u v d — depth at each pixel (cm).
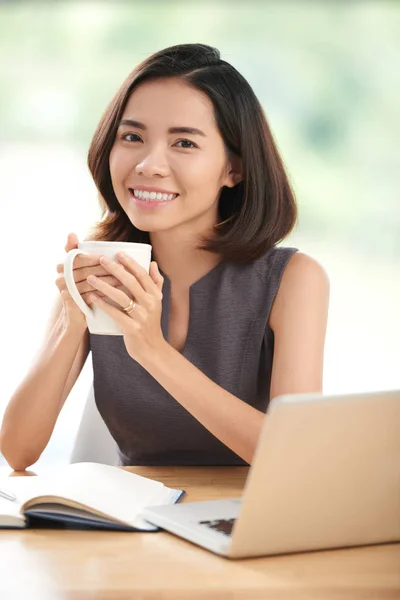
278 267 258
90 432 275
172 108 238
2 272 1005
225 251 256
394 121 1128
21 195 1059
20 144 1066
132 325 208
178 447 262
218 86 244
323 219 1140
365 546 165
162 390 254
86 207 1056
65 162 1072
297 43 1122
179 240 257
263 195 258
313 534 159
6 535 167
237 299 258
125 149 243
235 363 257
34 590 140
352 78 1125
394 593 141
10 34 1064
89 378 734
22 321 948
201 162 240
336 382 992
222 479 218
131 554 157
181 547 161
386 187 1136
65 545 161
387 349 1097
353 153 1136
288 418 146
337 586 143
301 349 248
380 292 1130
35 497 173
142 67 244
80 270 205
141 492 187
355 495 159
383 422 155
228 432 221
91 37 1071
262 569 151
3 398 751
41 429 245
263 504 151
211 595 139
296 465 150
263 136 256
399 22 1116
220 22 1104
